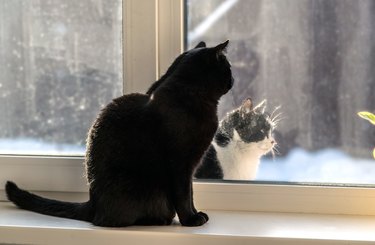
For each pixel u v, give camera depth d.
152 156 1.30
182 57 1.37
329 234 1.27
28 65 1.55
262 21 1.49
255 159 1.54
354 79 1.48
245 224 1.35
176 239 1.25
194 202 1.49
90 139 1.35
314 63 1.48
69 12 1.52
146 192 1.30
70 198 1.53
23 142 1.58
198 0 1.49
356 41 1.47
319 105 1.49
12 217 1.38
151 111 1.31
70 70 1.54
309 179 1.51
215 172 1.55
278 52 1.49
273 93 1.51
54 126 1.56
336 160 1.50
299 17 1.48
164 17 1.47
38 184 1.54
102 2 1.50
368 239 1.22
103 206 1.30
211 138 1.33
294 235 1.25
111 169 1.30
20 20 1.54
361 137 1.48
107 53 1.52
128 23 1.48
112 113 1.33
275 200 1.47
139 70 1.49
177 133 1.28
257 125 1.52
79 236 1.28
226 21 1.49
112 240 1.27
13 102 1.57
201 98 1.31
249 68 1.51
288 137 1.52
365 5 1.45
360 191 1.45
